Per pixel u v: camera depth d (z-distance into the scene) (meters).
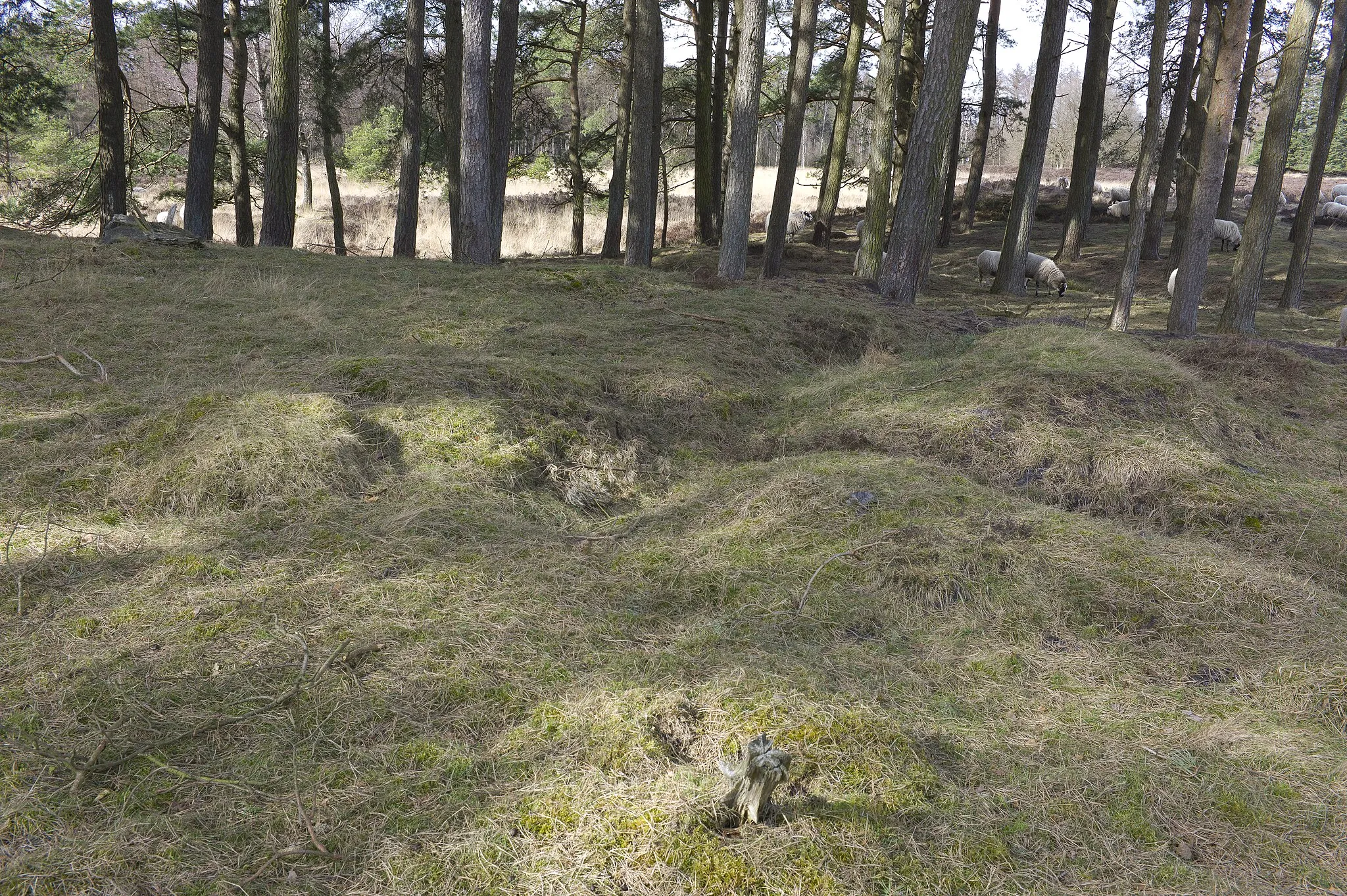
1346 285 18.27
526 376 6.08
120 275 8.47
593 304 9.24
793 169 14.48
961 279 20.81
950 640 3.72
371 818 2.43
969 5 11.29
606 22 25.08
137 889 2.14
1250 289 12.13
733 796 2.51
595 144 25.56
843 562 4.24
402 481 4.77
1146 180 11.70
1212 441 6.33
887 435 6.22
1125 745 3.00
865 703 3.10
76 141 25.03
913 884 2.33
